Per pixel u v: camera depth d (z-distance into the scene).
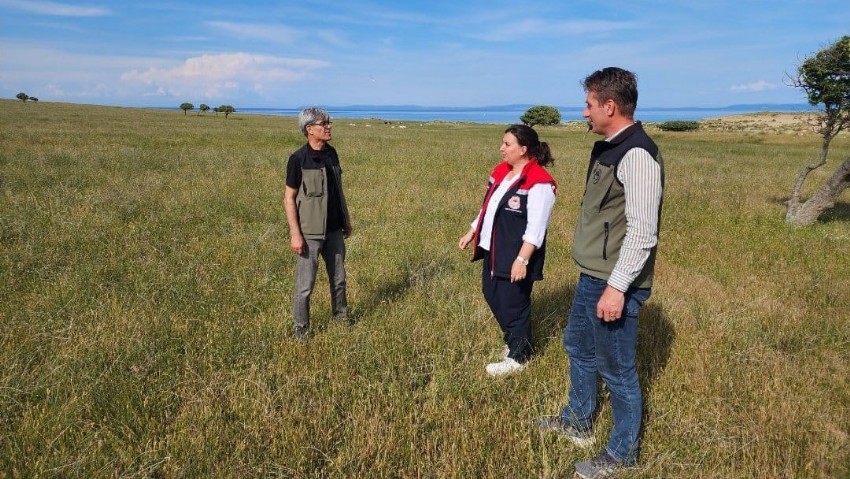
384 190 10.12
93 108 62.62
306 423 2.89
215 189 9.34
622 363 2.56
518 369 3.60
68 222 6.44
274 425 2.83
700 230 7.91
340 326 4.04
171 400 3.11
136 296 4.48
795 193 8.65
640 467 2.67
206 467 2.53
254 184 10.17
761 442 2.81
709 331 4.24
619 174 2.31
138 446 2.65
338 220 3.98
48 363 3.31
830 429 2.93
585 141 32.44
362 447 2.71
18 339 3.67
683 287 5.34
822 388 3.46
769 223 8.49
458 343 3.95
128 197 7.99
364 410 2.98
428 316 4.41
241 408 3.01
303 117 3.63
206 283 4.88
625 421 2.63
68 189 8.49
